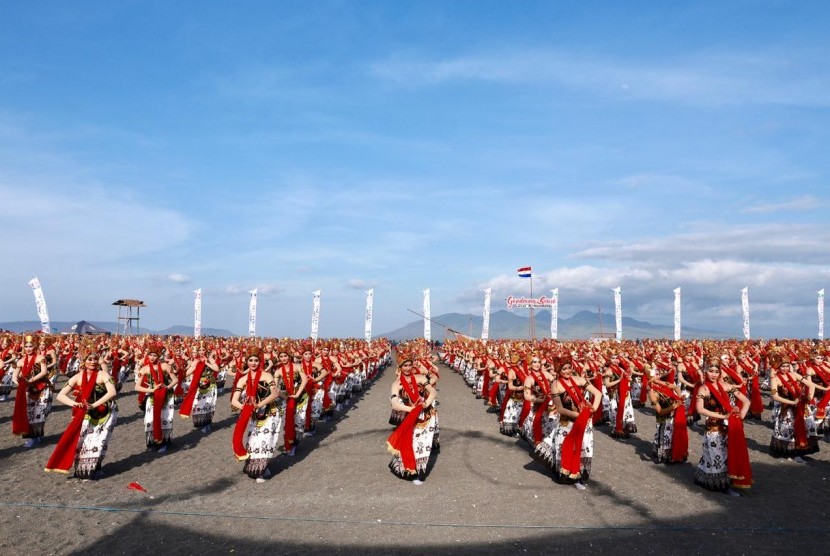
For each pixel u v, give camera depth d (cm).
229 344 2841
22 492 877
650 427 1620
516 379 1425
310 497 884
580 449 933
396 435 982
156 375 1212
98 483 944
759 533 737
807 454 1179
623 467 1106
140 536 701
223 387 2534
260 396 990
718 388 945
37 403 1261
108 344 2244
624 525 762
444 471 1068
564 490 935
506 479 1008
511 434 1422
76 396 969
